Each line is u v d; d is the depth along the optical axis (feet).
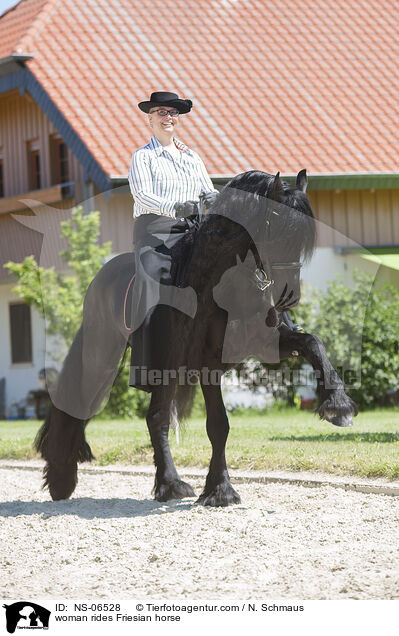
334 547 21.91
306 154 73.05
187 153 29.14
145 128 70.28
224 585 19.01
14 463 41.55
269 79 81.15
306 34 88.63
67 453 29.71
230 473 34.09
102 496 31.37
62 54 77.46
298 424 51.60
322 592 18.22
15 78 76.48
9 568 21.39
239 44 85.10
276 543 22.47
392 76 84.64
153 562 21.25
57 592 19.21
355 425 49.14
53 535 24.63
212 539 23.16
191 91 77.56
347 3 94.89
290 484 31.40
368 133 76.79
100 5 85.10
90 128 69.41
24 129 82.58
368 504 27.04
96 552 22.54
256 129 74.90
